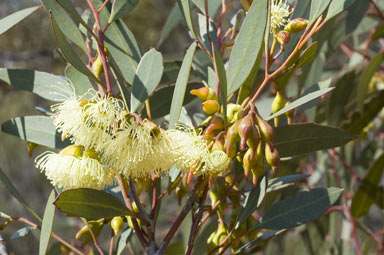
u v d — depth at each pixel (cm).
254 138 54
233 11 154
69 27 63
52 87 65
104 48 63
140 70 59
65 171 55
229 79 58
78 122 54
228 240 64
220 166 54
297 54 61
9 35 187
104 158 55
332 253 97
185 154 55
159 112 66
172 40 184
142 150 53
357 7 88
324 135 62
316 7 59
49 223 57
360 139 100
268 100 73
